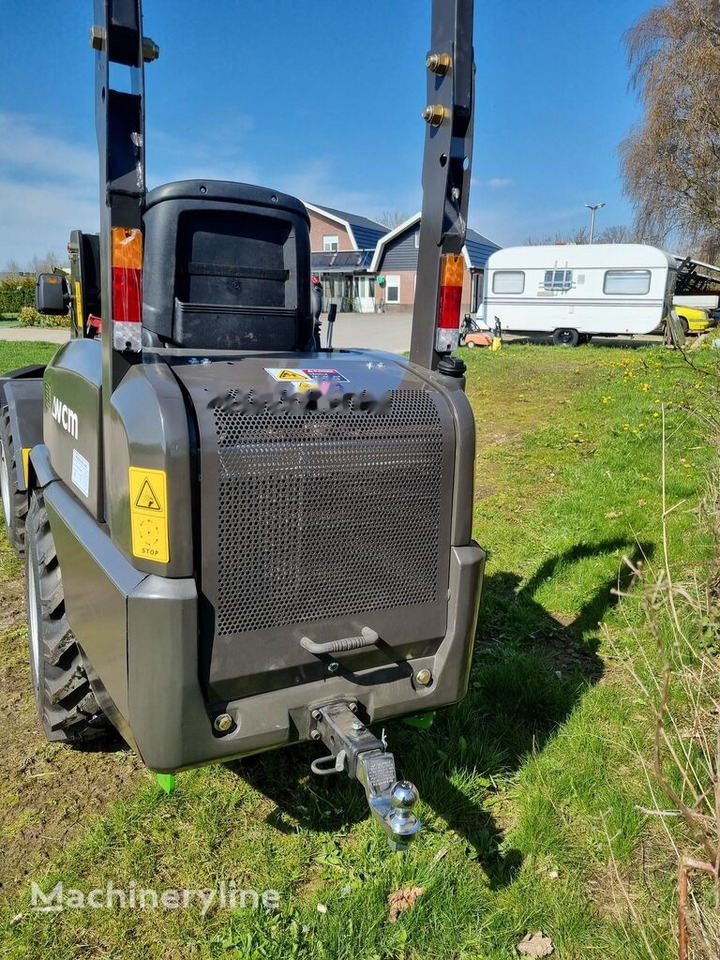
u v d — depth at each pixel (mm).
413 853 2590
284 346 2904
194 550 2070
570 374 14188
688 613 3943
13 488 4598
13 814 2750
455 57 2443
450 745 3121
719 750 1870
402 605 2449
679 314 21625
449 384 2553
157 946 2256
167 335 2693
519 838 2662
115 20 1929
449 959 2238
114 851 2588
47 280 3807
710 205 25500
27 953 2221
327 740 2275
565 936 2285
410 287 40844
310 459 2213
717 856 1789
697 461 6758
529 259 21828
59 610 2910
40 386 4238
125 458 2072
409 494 2406
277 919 2324
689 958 2098
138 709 2084
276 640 2234
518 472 7441
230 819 2746
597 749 3107
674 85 24031
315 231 46469
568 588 4699
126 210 2043
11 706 3426
